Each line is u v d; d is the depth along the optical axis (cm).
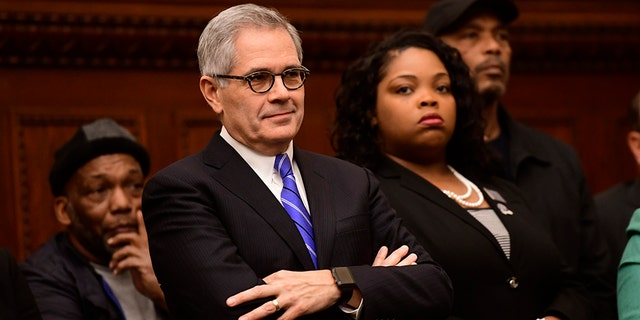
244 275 564
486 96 855
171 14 995
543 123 1125
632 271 646
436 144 719
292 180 611
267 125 594
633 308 634
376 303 566
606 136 1138
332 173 630
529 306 687
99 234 768
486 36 866
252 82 592
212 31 605
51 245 783
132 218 773
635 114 890
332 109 1053
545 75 1130
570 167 836
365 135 741
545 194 812
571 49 1123
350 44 1052
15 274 615
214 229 579
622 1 1138
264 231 585
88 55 978
